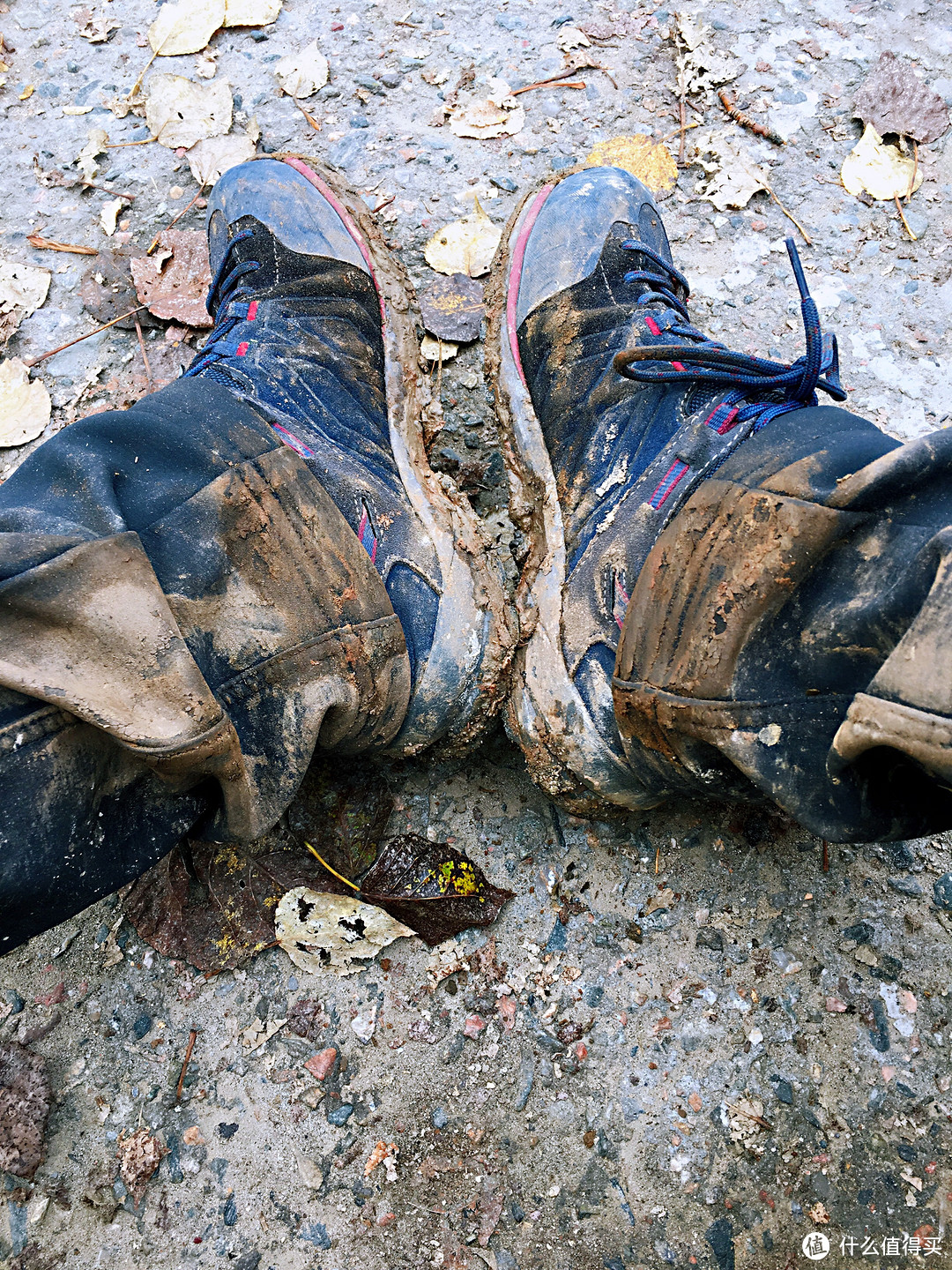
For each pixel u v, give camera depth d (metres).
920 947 1.07
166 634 0.72
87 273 1.47
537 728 1.01
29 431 1.38
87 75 1.61
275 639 0.84
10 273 1.47
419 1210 1.00
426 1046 1.05
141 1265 0.99
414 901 1.08
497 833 1.13
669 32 1.59
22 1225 1.00
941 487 0.65
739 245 1.45
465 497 1.14
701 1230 0.98
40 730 0.68
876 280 1.42
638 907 1.10
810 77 1.56
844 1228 0.98
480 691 1.03
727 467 0.79
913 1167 0.99
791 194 1.48
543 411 1.17
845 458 0.71
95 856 0.75
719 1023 1.05
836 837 0.73
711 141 1.51
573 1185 1.00
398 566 0.99
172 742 0.72
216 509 0.81
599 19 1.61
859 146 1.50
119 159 1.55
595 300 1.18
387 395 1.17
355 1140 1.02
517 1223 0.99
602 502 1.03
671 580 0.80
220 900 1.09
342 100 1.56
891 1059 1.03
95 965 1.09
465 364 1.38
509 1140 1.02
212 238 1.35
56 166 1.55
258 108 1.57
